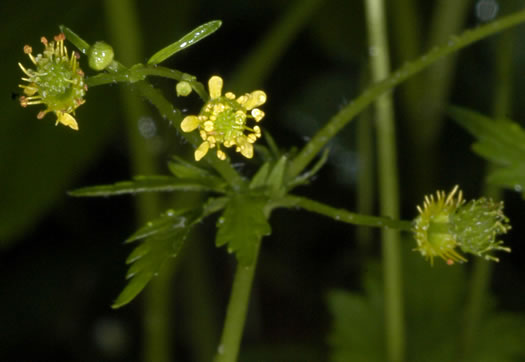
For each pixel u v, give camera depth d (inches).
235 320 7.4
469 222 7.2
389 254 8.5
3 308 10.9
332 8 11.3
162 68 6.8
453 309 9.2
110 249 11.5
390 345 8.5
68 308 11.1
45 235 11.5
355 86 11.7
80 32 9.6
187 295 10.7
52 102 6.9
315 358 10.2
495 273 10.8
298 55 12.1
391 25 11.2
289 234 11.7
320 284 11.4
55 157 9.3
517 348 9.0
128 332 11.3
